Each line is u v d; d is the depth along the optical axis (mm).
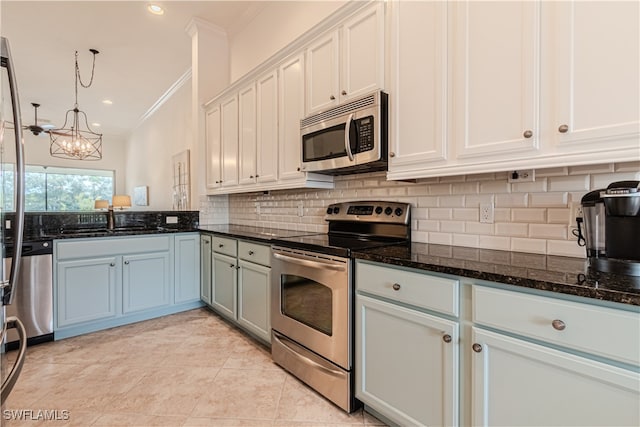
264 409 1677
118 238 2797
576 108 1058
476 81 1313
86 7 3141
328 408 1686
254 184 2826
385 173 2105
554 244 1407
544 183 1435
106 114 6641
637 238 968
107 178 8125
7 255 2270
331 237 2199
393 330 1420
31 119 6781
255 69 2732
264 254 2291
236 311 2656
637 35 944
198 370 2070
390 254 1481
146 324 2885
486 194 1622
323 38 2090
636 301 799
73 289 2578
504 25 1227
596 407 889
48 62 4309
